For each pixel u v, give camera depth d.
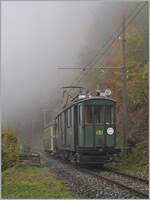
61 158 33.66
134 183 16.42
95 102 24.56
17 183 15.88
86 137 24.33
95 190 14.60
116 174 20.05
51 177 18.44
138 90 27.92
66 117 28.62
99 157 24.45
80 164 25.94
